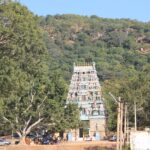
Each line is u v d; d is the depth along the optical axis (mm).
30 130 137375
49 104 132750
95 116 172750
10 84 84812
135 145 71438
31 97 130500
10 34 78000
